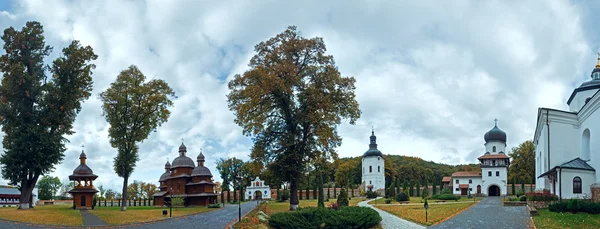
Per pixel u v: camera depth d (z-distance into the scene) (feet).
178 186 217.56
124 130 153.79
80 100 146.92
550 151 147.54
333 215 93.91
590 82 174.60
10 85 133.39
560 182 130.72
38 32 140.46
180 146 224.74
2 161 134.41
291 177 129.39
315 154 134.31
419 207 170.09
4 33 136.77
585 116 139.54
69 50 144.15
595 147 131.23
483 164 298.15
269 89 122.42
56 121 139.64
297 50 132.46
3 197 227.61
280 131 136.15
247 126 132.05
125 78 153.89
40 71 140.77
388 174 396.16
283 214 92.53
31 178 141.79
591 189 128.98
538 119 168.14
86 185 178.40
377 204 218.38
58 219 112.78
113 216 124.26
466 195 304.09
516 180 314.76
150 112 157.58
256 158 133.80
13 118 134.51
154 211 150.71
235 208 179.63
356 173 414.82
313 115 124.57
